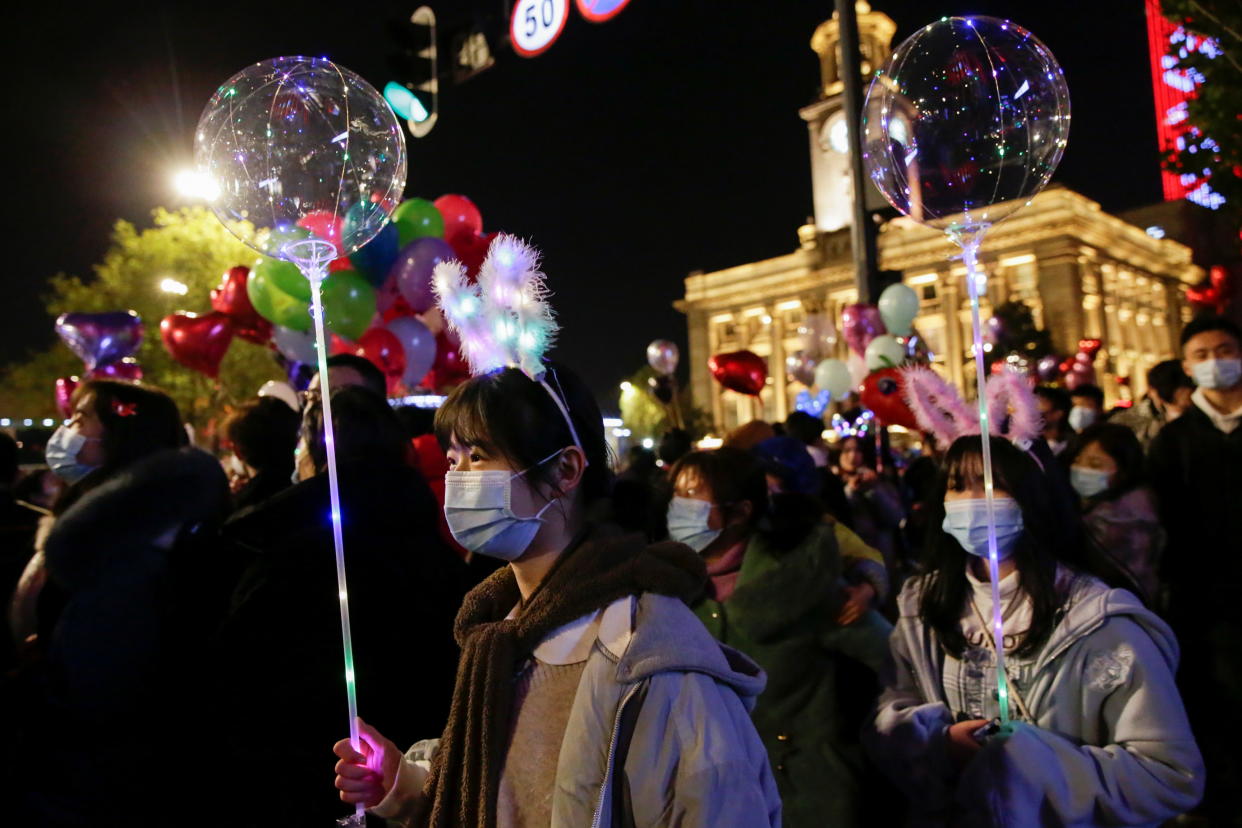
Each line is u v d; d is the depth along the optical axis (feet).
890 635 7.74
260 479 9.64
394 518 7.89
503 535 4.38
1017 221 175.11
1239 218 23.17
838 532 10.20
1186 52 23.00
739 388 25.03
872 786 8.23
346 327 15.65
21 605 9.60
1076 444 11.02
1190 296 21.01
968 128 6.20
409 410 11.61
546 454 4.37
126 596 7.91
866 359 23.47
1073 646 6.34
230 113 5.92
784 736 8.18
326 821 7.29
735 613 8.32
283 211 5.82
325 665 7.38
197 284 89.04
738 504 8.54
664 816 3.76
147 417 8.89
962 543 6.71
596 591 4.13
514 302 4.56
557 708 4.10
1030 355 107.86
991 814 5.89
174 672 8.23
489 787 4.06
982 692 6.79
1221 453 11.02
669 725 3.82
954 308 182.09
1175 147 23.44
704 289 226.79
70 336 17.93
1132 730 6.06
